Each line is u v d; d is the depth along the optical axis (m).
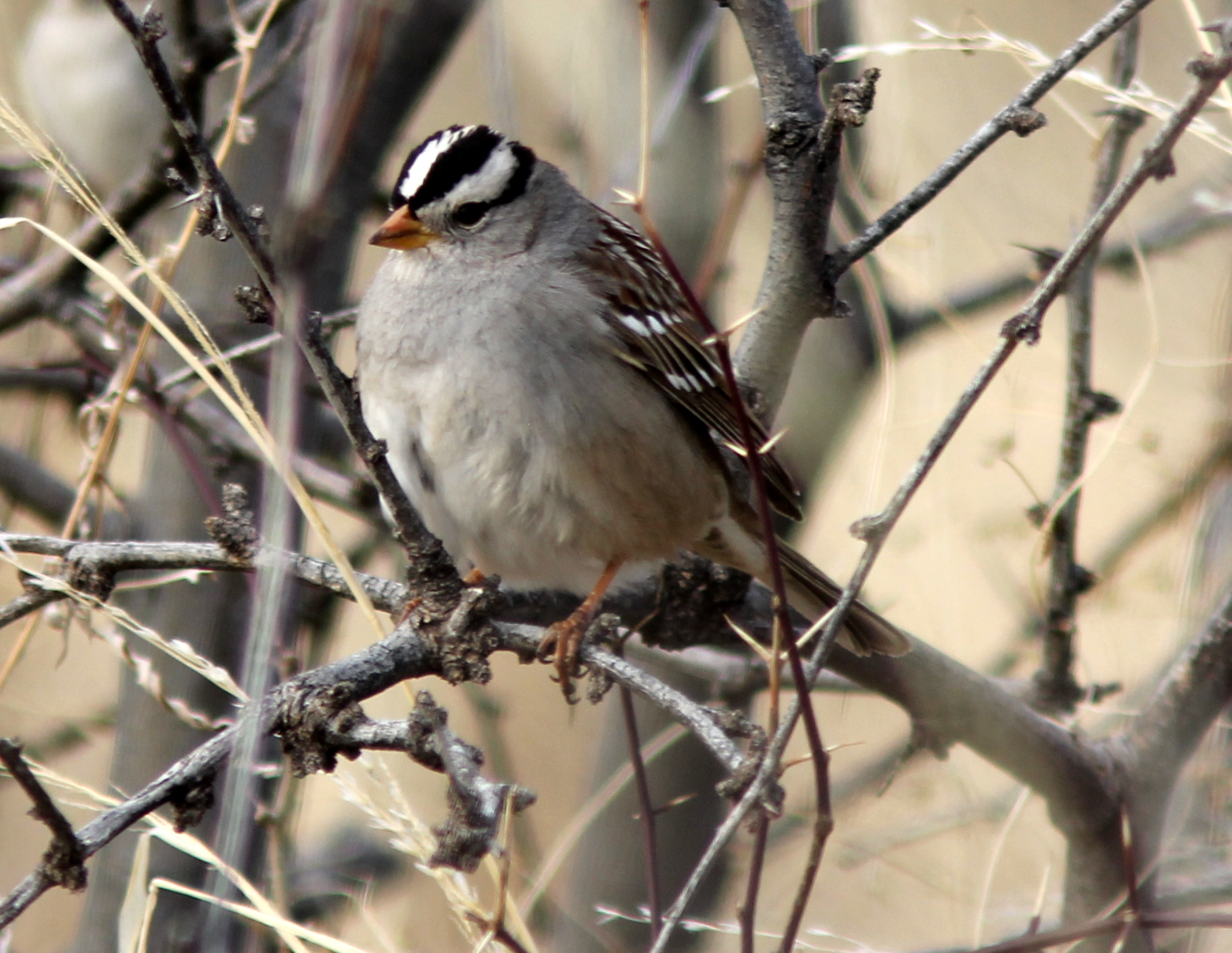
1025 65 6.64
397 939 7.93
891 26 9.40
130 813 4.28
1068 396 7.04
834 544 12.05
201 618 8.45
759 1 5.96
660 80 9.76
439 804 9.48
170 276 6.28
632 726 6.26
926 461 4.68
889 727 10.66
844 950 6.50
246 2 8.68
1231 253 10.02
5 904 4.04
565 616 7.75
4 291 8.36
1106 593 9.23
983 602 10.73
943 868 8.74
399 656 5.14
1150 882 6.64
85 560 5.45
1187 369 11.27
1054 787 6.61
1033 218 11.66
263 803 7.48
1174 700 6.81
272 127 8.34
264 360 8.54
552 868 6.32
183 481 8.73
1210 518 7.64
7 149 10.41
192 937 7.91
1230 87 6.50
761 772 4.32
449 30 8.73
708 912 9.09
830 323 10.05
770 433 6.36
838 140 5.90
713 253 7.68
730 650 7.99
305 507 5.00
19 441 11.02
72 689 10.44
